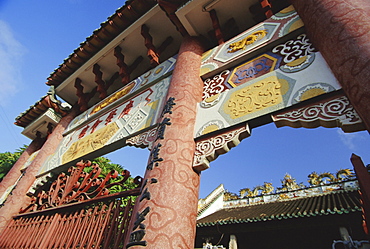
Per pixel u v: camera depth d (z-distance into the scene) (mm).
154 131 4379
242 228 9914
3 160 16141
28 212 5984
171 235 2445
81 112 8352
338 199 9570
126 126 5242
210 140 3418
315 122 2662
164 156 3197
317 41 2984
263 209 11633
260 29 4457
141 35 6539
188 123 3693
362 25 2312
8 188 8328
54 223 4773
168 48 6855
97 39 6906
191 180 3070
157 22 6238
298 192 12664
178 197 2773
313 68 3135
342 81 2346
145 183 3043
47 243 4465
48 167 6973
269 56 3932
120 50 6949
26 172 7324
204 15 5223
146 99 5453
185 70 4617
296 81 3172
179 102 3953
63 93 8734
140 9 6137
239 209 13828
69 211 4863
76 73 7840
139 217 2662
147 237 2443
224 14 5211
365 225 2748
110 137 5422
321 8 2916
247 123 3256
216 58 4738
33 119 9844
